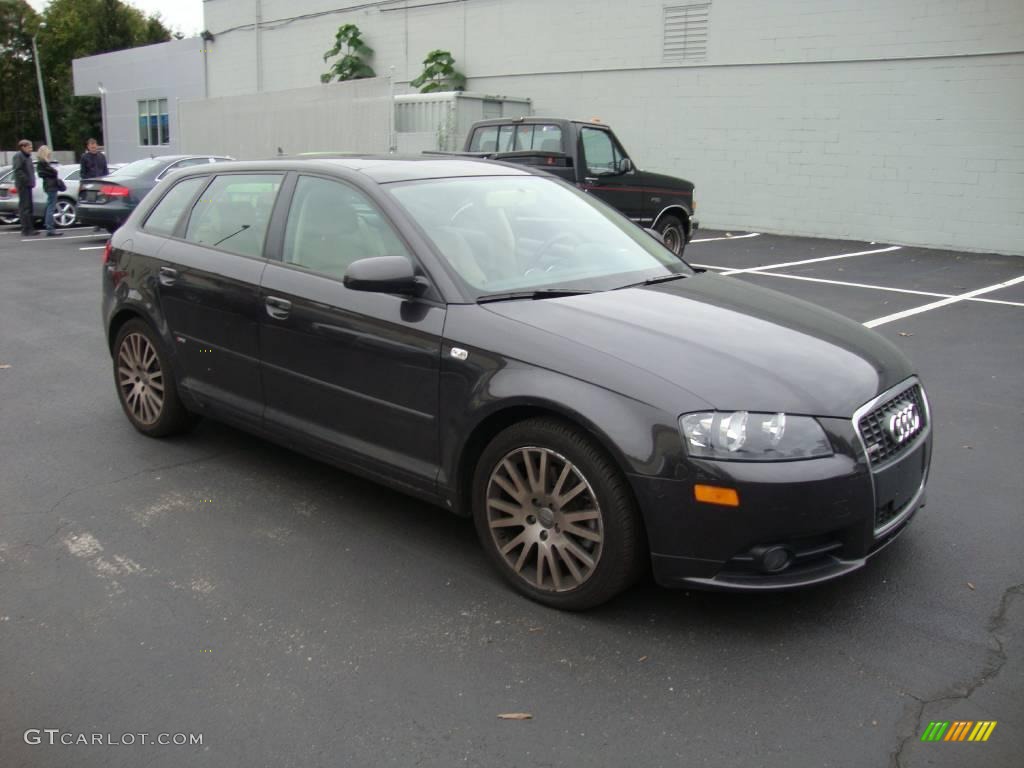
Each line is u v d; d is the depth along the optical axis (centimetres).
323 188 434
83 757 265
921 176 1531
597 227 457
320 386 415
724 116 1764
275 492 460
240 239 466
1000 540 398
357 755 264
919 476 350
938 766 256
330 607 348
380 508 441
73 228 1969
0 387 660
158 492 460
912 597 349
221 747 268
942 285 1105
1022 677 297
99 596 357
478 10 2153
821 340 353
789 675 300
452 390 358
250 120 2338
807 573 309
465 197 428
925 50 1490
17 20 6844
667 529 306
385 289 364
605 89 1944
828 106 1622
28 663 312
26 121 6962
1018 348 761
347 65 2431
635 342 330
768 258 1370
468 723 278
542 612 342
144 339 527
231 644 323
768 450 298
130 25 6341
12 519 429
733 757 261
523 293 375
